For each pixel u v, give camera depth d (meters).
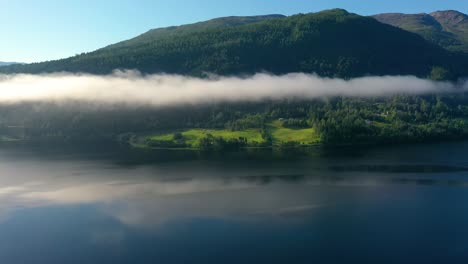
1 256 91.69
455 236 98.06
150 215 116.62
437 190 137.38
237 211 118.69
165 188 147.25
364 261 86.56
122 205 126.62
